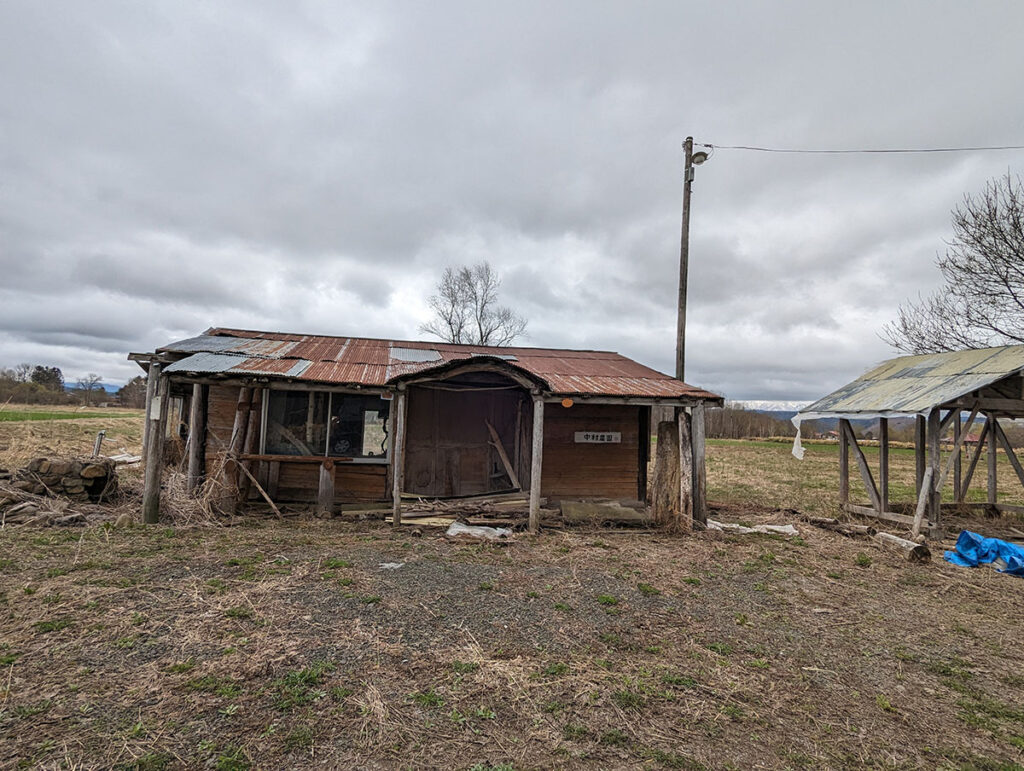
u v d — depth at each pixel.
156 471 7.80
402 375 8.27
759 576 6.47
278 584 5.25
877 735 3.16
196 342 9.91
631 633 4.55
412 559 6.48
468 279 36.22
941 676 4.02
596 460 10.90
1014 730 3.28
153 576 5.34
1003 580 6.66
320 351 10.53
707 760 2.84
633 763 2.78
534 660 3.93
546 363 11.50
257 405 9.48
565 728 3.07
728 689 3.64
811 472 19.88
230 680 3.41
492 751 2.82
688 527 8.70
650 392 9.18
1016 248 13.35
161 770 2.53
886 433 10.44
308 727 2.94
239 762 2.62
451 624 4.54
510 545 7.49
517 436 11.09
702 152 13.44
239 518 8.34
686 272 13.58
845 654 4.34
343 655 3.84
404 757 2.74
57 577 5.20
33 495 8.05
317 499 9.69
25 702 3.04
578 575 6.15
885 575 6.76
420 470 10.76
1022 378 9.19
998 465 21.17
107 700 3.11
